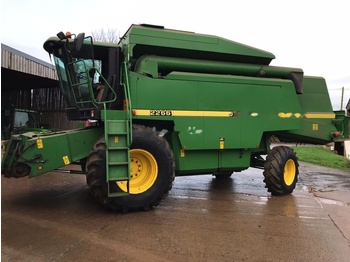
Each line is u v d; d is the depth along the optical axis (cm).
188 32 617
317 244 403
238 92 633
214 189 732
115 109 575
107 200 493
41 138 501
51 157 508
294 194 702
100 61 611
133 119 553
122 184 515
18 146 499
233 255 364
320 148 2023
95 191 489
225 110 620
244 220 494
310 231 451
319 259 361
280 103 682
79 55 554
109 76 573
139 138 514
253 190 731
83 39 514
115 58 578
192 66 607
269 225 473
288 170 708
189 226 457
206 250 375
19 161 486
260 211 550
